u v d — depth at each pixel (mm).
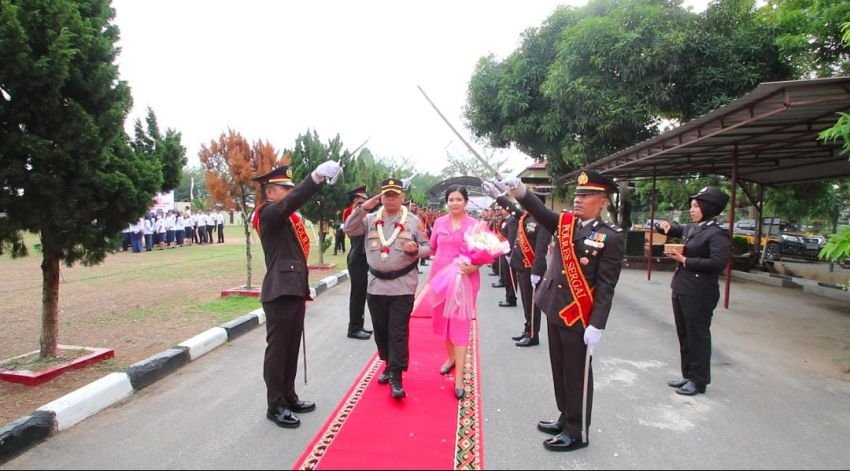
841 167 11656
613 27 12914
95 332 6527
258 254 17922
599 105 13031
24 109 4453
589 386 3752
